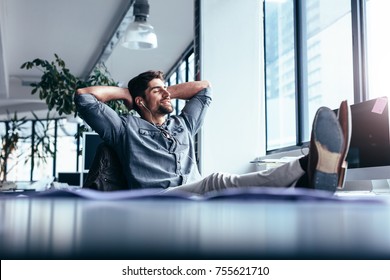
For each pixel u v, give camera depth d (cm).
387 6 295
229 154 395
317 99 389
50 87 562
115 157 213
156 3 530
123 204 34
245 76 406
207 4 410
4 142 696
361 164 210
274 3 442
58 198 49
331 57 367
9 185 472
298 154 354
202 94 249
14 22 596
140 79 233
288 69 438
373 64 309
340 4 354
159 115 232
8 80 866
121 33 603
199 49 410
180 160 219
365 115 209
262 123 408
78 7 550
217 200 45
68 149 1115
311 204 35
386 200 47
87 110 212
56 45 693
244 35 411
